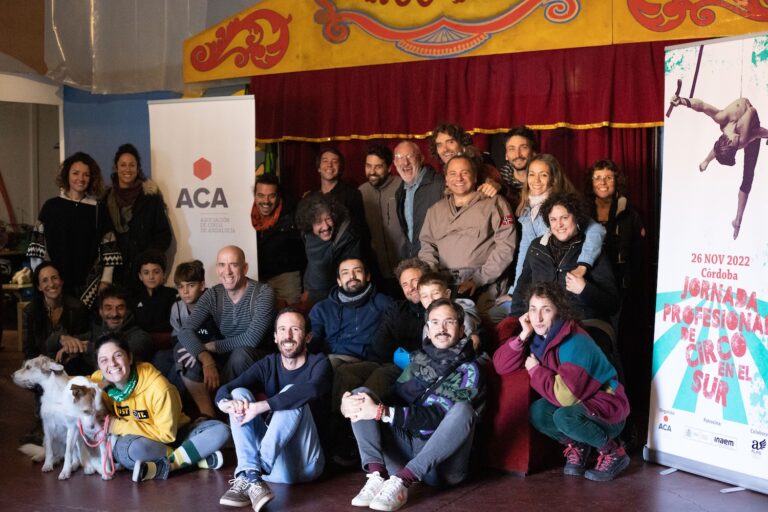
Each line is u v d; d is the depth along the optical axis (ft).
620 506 12.04
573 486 12.94
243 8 21.12
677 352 13.66
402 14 19.40
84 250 18.74
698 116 13.35
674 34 17.08
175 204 18.95
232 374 15.47
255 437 12.39
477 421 12.79
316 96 20.51
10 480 13.47
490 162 18.21
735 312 12.84
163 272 17.35
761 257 12.54
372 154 18.34
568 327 13.00
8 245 30.94
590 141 18.29
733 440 12.86
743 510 11.87
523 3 18.26
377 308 15.48
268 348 16.29
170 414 13.55
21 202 32.91
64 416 13.57
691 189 13.47
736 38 12.84
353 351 15.39
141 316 17.13
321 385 12.77
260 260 18.60
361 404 12.28
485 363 13.51
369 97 19.97
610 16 17.58
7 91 22.43
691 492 12.63
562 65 18.20
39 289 16.75
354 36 19.89
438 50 19.15
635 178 18.15
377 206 18.53
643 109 17.70
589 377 12.94
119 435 13.55
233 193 18.57
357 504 12.07
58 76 22.34
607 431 13.01
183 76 21.70
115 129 22.99
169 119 18.88
